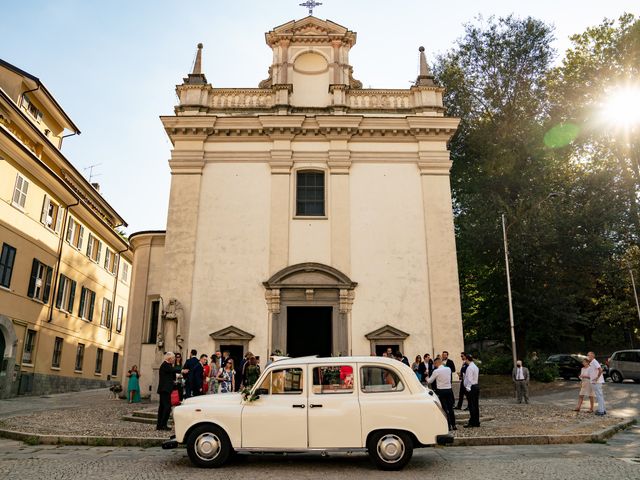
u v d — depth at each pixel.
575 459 8.80
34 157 22.59
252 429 8.21
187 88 21.67
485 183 29.45
